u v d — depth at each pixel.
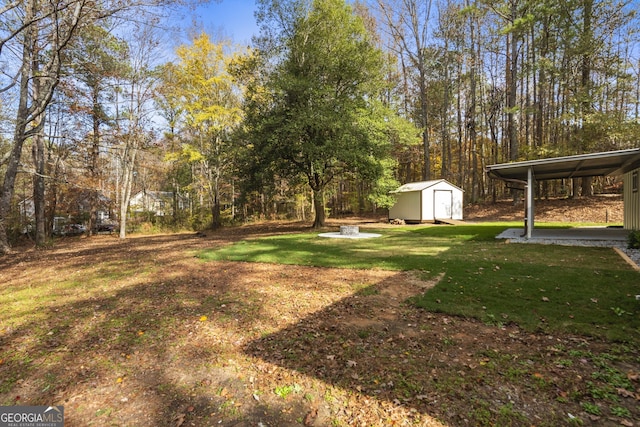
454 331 3.38
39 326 3.86
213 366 2.84
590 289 4.39
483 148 28.11
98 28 10.62
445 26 23.06
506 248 8.30
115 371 2.78
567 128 18.09
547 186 21.64
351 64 15.11
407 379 2.52
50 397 2.41
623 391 2.24
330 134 14.27
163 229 21.38
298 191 22.09
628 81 16.47
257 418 2.13
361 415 2.13
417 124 25.53
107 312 4.33
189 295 5.04
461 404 2.19
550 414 2.05
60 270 7.61
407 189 20.73
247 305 4.46
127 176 18.08
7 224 16.39
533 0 17.42
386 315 3.93
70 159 17.77
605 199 18.11
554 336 3.15
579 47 16.23
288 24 15.61
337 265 6.94
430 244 9.72
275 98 14.88
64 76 9.67
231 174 18.14
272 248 9.79
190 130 20.27
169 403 2.31
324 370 2.71
